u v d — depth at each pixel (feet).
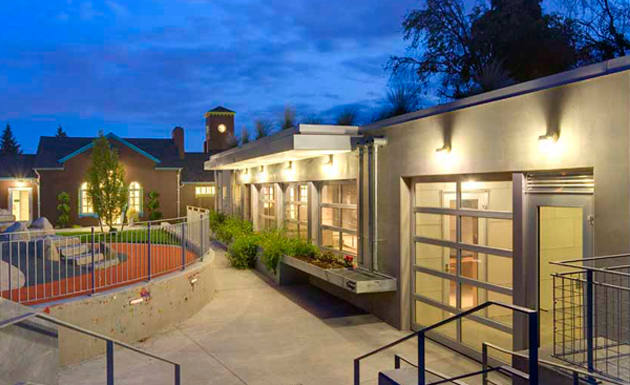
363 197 34.30
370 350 27.25
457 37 60.34
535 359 10.37
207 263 37.78
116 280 30.96
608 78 18.30
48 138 108.78
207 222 42.88
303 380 23.15
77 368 24.35
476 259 25.77
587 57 50.67
